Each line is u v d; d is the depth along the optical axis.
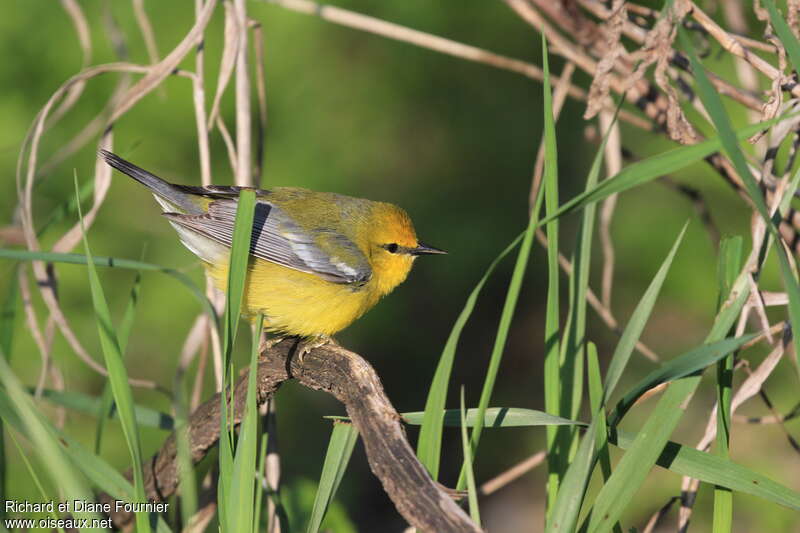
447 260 18.41
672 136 6.77
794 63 5.26
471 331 19.39
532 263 19.17
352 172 17.56
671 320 17.86
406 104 18.09
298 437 16.97
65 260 6.05
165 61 7.99
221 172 16.16
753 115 9.12
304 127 17.22
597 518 5.33
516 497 17.52
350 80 17.53
